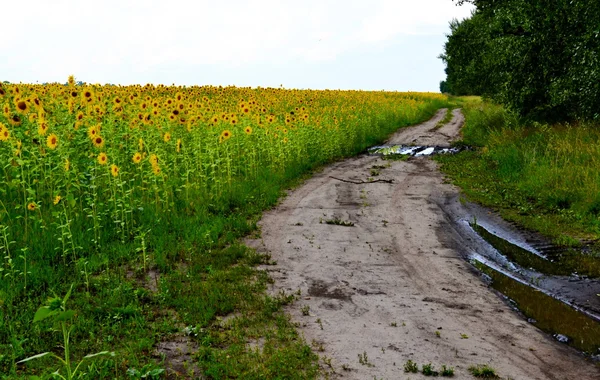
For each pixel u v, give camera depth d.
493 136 19.16
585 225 10.21
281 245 8.82
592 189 11.20
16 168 8.22
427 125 31.11
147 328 5.42
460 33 27.98
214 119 15.14
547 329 5.82
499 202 12.27
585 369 4.88
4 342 4.92
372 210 11.59
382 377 4.60
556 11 15.02
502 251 8.88
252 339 5.32
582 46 14.05
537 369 4.86
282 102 30.27
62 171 8.97
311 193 13.21
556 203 11.65
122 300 6.02
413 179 15.28
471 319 6.04
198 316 5.70
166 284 6.53
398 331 5.66
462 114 38.09
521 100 17.73
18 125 9.05
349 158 19.28
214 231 9.05
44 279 6.44
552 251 8.84
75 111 11.33
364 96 40.66
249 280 7.03
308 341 5.32
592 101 14.52
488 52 22.30
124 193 8.95
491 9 19.00
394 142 23.80
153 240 8.26
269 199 11.92
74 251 7.05
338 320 5.91
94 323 5.44
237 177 13.79
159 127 12.71
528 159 14.91
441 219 10.92
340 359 4.94
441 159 18.41
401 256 8.45
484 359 5.04
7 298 5.70
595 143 14.02
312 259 8.14
